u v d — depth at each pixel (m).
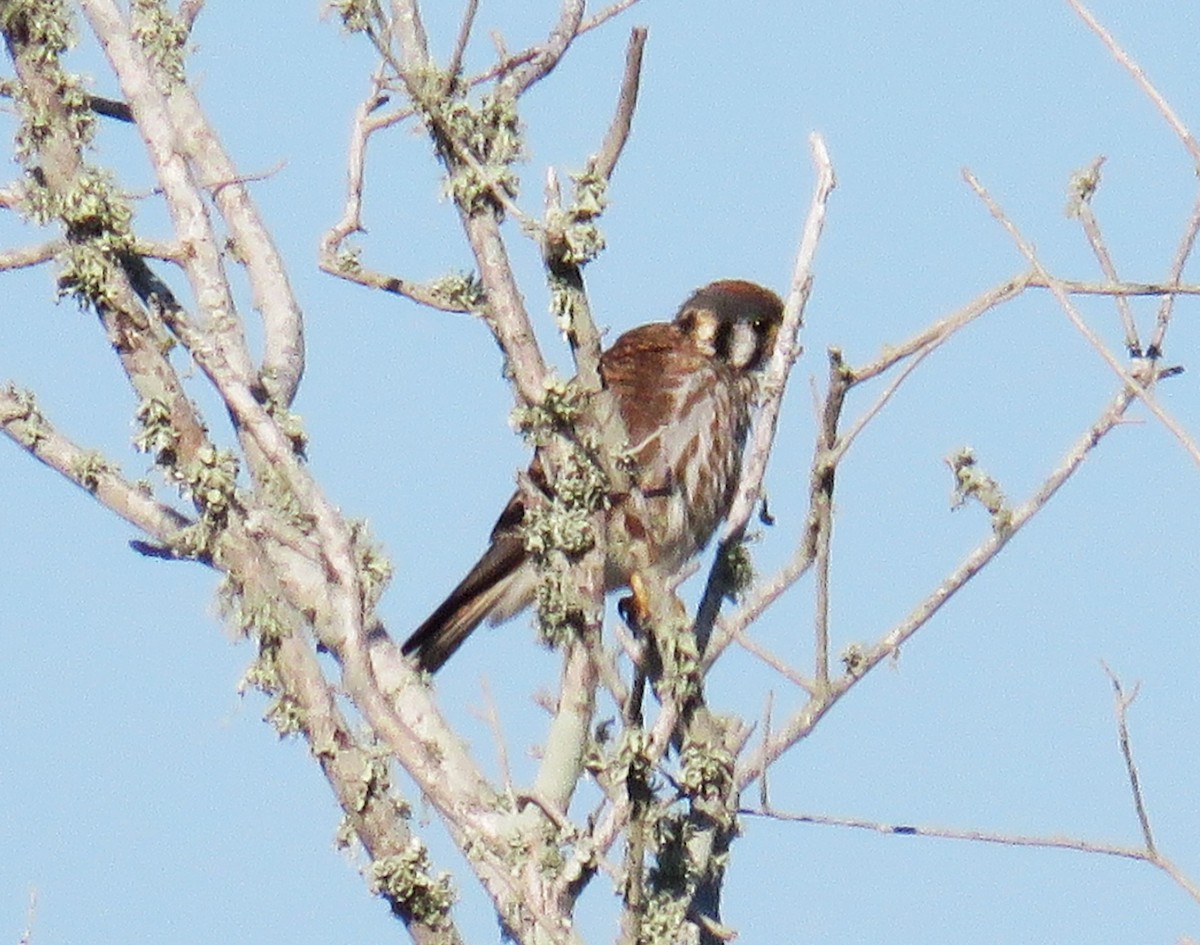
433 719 8.42
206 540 8.27
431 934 7.84
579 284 7.85
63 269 8.34
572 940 7.58
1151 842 7.00
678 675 7.92
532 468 9.62
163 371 8.34
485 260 7.86
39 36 8.43
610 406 8.03
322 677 8.14
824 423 8.22
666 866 7.94
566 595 8.04
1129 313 8.38
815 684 8.31
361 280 9.02
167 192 8.60
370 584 8.83
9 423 8.84
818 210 8.23
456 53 7.86
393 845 7.92
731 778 7.96
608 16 8.41
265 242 10.48
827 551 8.27
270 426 7.78
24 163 8.42
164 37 10.52
